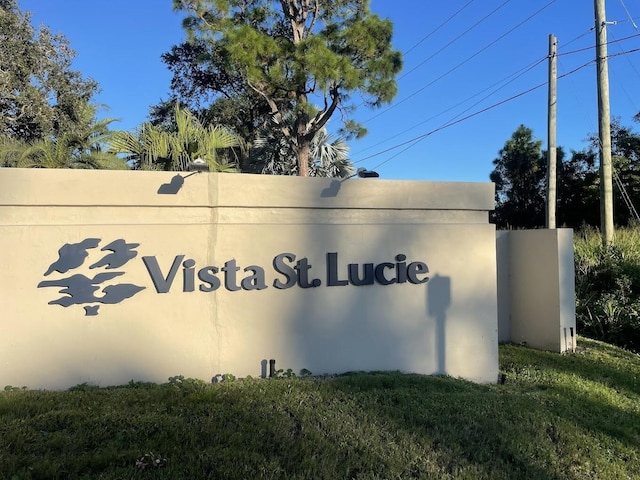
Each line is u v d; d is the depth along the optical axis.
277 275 6.39
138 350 5.84
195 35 16.00
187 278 6.00
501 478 4.07
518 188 40.69
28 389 5.42
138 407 4.82
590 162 32.72
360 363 6.71
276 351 6.37
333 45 15.55
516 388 6.63
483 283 7.29
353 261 6.71
